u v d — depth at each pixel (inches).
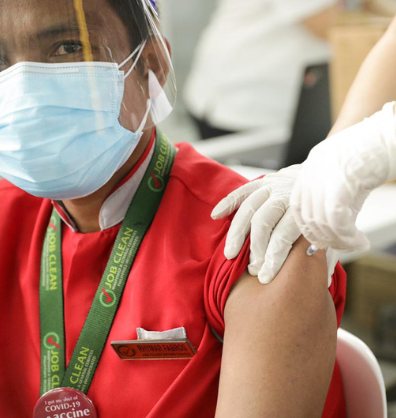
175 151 52.5
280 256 42.1
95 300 47.0
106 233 48.9
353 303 129.8
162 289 45.2
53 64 44.9
